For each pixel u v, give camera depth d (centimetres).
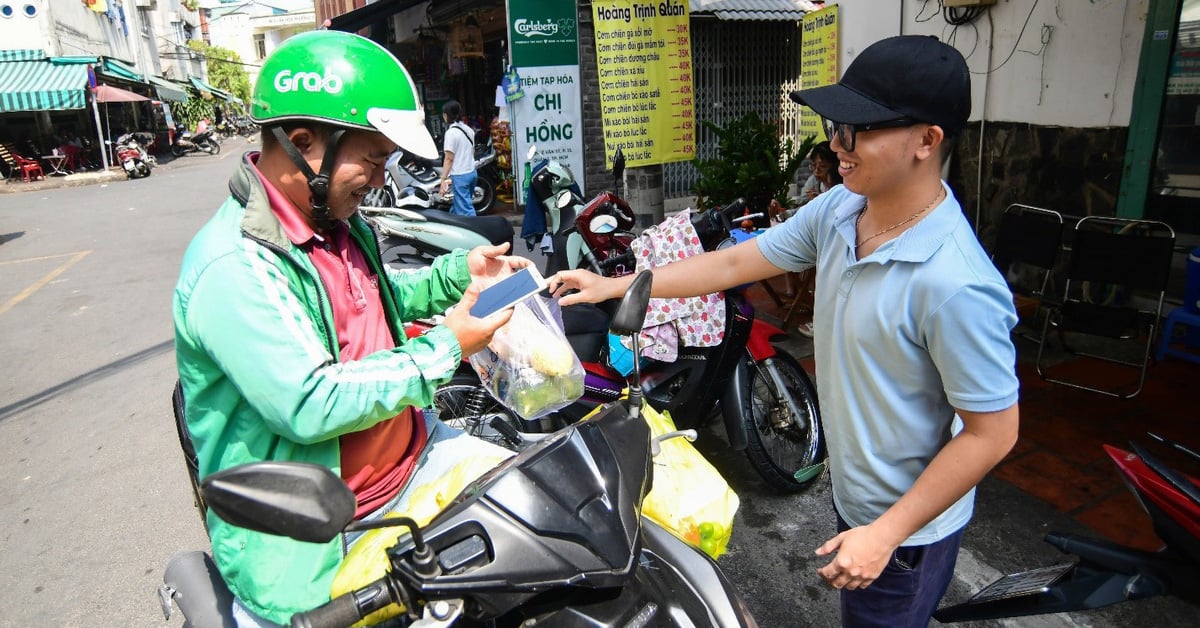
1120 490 330
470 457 174
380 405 149
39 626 288
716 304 322
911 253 143
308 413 145
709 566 171
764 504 345
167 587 188
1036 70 526
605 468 148
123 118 2691
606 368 349
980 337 137
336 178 158
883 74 137
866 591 175
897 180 144
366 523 117
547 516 135
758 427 359
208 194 1566
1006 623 263
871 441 162
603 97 622
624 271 421
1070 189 520
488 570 129
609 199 500
